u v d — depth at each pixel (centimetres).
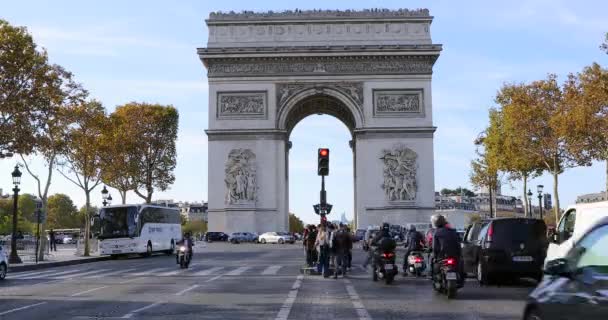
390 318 2520
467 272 4197
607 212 2962
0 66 6575
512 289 3675
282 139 11231
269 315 2605
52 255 8650
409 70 11206
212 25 11350
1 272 4672
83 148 8556
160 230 9225
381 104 11144
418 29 11250
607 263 1417
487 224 3928
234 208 11081
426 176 10994
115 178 12094
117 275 4975
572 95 6981
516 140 8444
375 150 11088
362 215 10975
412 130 11050
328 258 4569
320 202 4819
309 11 11369
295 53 11169
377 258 4122
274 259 6969
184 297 3262
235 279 4412
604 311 1307
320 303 3005
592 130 6806
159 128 13588
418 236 4459
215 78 11281
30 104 6806
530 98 8200
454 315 2602
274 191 11106
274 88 11256
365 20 11269
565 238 3347
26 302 3111
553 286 1523
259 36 11319
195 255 8075
